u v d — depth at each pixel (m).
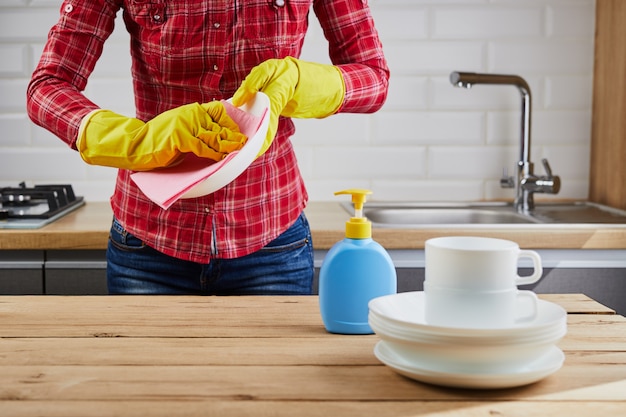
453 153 2.47
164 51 1.36
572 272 1.93
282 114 1.25
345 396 0.76
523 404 0.74
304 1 1.39
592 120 2.47
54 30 1.34
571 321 1.04
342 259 0.98
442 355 0.78
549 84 2.46
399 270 1.91
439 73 2.44
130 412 0.72
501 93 2.46
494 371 0.78
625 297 1.94
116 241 1.46
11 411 0.72
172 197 0.98
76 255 1.91
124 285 1.45
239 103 1.09
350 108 1.32
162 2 1.34
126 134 1.11
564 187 2.51
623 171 2.30
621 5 2.28
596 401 0.75
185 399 0.75
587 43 2.45
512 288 0.81
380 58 1.43
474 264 0.80
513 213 2.30
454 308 0.81
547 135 2.49
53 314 1.06
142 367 0.84
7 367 0.84
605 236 1.91
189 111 1.07
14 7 2.36
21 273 1.91
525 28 2.44
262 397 0.76
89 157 1.16
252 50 1.37
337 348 0.92
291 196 1.47
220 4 1.34
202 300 1.15
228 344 0.93
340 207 2.35
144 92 1.43
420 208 2.37
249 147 0.99
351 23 1.42
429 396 0.76
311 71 1.22
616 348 0.92
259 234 1.43
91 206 2.33
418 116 2.45
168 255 1.41
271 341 0.94
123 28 2.38
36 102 1.27
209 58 1.36
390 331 0.80
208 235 1.39
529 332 0.77
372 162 2.46
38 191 2.17
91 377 0.81
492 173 2.48
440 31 2.43
